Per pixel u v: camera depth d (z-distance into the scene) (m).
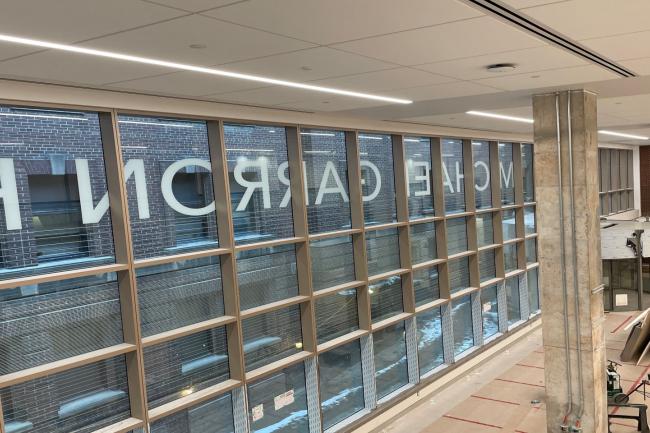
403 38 4.41
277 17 3.65
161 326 6.82
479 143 13.50
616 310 17.25
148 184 6.65
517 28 4.31
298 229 8.43
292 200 8.45
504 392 11.17
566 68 6.12
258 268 8.00
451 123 11.05
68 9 3.20
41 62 4.43
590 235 7.90
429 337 11.51
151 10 3.34
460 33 4.36
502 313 13.93
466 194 12.84
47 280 5.55
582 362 8.01
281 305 8.08
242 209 7.77
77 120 5.97
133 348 6.25
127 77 5.19
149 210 6.66
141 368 6.33
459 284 12.55
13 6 3.09
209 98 6.65
